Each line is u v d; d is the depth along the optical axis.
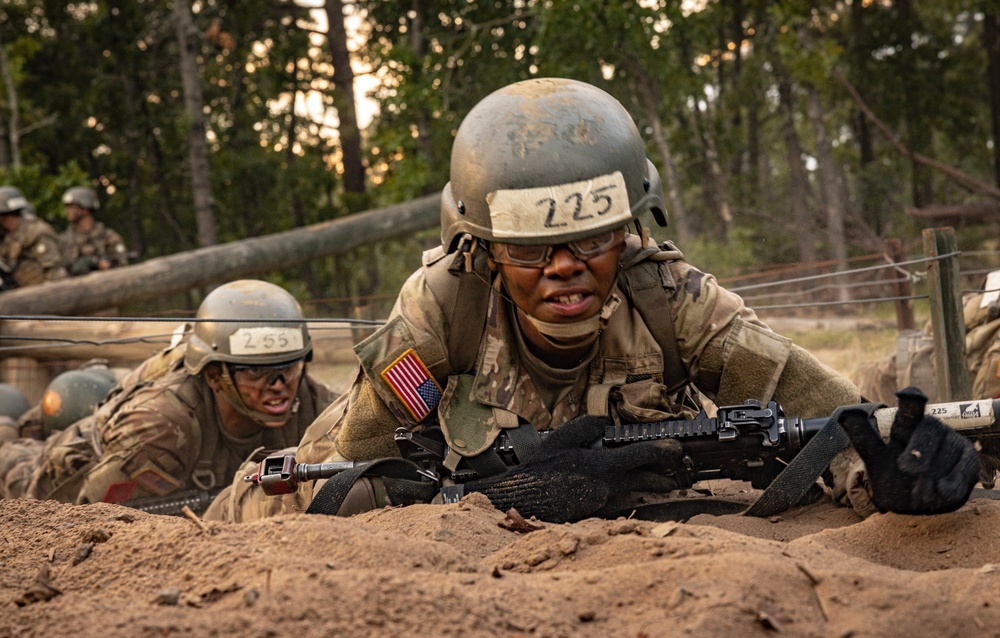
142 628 2.04
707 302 3.42
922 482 2.59
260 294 5.84
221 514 4.71
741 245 20.61
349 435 3.71
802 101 26.58
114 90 27.86
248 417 5.91
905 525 2.77
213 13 26.41
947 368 5.62
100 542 2.74
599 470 3.29
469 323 3.49
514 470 3.36
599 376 3.47
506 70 18.73
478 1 19.09
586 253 3.15
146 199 28.23
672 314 3.42
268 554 2.37
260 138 27.84
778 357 3.36
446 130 19.02
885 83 25.67
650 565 2.26
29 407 8.08
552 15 16.89
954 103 26.08
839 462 3.33
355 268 27.06
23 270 12.45
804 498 3.40
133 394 5.84
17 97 23.81
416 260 25.28
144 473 5.66
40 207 19.02
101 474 5.66
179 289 13.02
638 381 3.45
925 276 5.87
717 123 24.94
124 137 29.06
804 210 23.92
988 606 2.09
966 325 6.10
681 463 3.34
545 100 3.24
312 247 14.37
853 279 18.53
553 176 3.12
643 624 2.04
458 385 3.55
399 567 2.39
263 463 3.65
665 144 19.44
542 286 3.19
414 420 3.57
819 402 3.41
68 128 27.64
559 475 3.29
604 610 2.13
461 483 3.47
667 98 19.23
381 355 3.52
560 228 3.10
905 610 2.04
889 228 25.05
